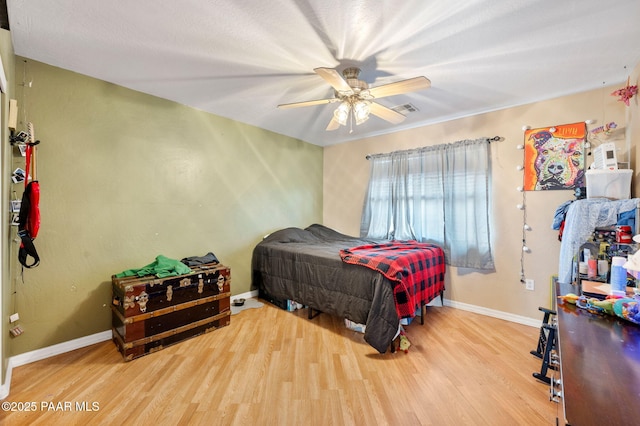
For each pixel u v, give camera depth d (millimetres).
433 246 3125
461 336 2492
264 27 1682
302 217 4418
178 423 1457
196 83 2461
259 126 3740
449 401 1638
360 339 2422
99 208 2381
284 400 1639
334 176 4629
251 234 3662
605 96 2439
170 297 2289
